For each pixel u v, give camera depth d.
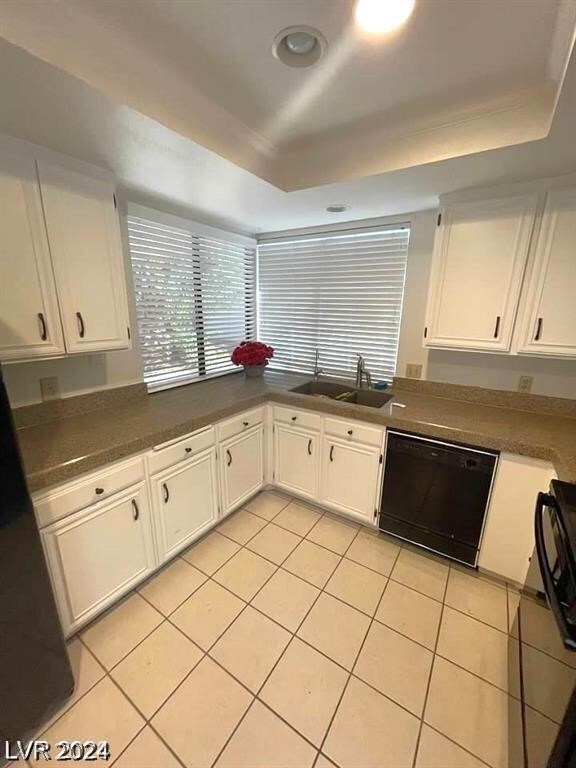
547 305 1.74
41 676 1.18
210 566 1.97
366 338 2.75
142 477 1.68
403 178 1.68
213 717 1.26
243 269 3.09
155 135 1.28
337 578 1.90
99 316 1.67
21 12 0.85
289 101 1.36
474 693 1.35
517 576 1.78
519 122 1.31
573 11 0.91
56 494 1.35
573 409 1.94
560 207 1.64
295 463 2.49
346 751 1.17
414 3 0.93
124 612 1.67
